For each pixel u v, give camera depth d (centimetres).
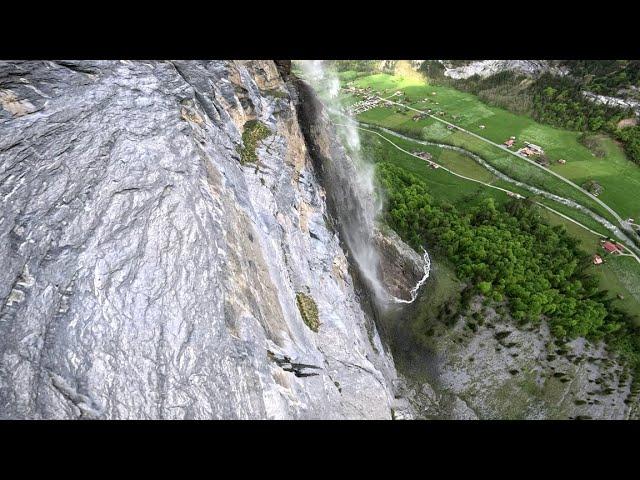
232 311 1535
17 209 1448
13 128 1617
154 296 1416
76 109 1734
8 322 1281
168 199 1585
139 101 1862
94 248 1430
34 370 1230
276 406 1518
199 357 1389
